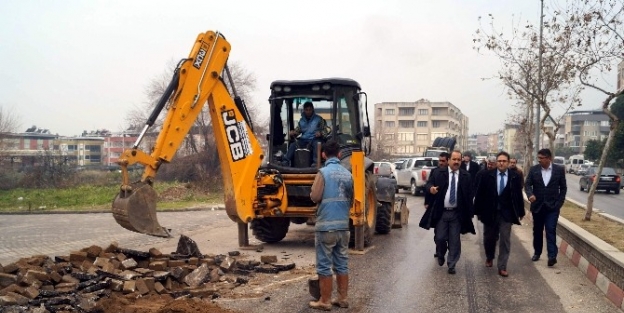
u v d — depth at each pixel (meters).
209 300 7.20
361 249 11.14
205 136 35.31
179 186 28.59
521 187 9.20
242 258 10.41
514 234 14.38
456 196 9.23
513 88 23.64
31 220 16.95
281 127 12.04
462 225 9.27
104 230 14.41
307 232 14.39
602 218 15.16
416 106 117.19
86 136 106.12
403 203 15.66
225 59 9.73
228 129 10.20
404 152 117.31
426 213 9.52
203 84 9.31
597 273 8.43
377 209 13.62
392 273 9.12
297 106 12.05
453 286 8.25
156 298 7.05
